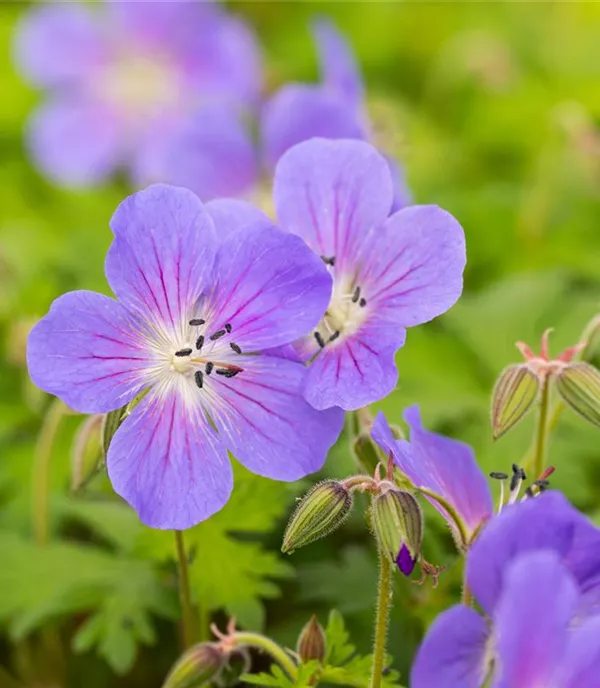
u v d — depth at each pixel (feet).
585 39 2.47
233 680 1.27
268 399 1.21
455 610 1.09
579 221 1.91
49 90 2.58
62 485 1.50
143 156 2.39
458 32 2.64
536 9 2.68
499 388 1.26
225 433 1.20
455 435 1.49
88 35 2.36
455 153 2.23
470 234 1.86
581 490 1.43
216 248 1.20
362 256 1.24
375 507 1.17
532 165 2.19
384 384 1.18
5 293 1.59
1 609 1.40
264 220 1.25
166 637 1.46
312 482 1.40
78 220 2.17
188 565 1.33
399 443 1.16
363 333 1.22
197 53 2.35
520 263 1.83
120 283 1.19
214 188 1.76
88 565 1.42
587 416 1.26
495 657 1.09
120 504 1.46
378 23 2.66
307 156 1.25
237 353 1.21
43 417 1.56
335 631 1.27
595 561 1.10
